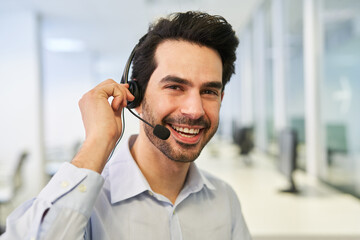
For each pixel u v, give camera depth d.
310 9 2.96
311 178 2.88
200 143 0.74
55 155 6.48
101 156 0.67
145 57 0.76
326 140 2.78
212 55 0.74
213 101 0.75
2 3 4.49
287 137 2.37
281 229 1.59
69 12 4.95
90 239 0.74
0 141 4.85
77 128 8.35
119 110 0.74
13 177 3.36
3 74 4.85
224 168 3.45
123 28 5.95
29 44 4.84
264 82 5.20
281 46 4.12
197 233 0.82
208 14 0.77
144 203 0.78
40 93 5.00
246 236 0.93
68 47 7.77
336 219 1.73
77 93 8.37
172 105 0.72
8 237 0.59
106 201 0.76
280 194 2.29
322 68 2.84
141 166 0.81
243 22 6.14
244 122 7.14
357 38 2.16
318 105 2.93
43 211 0.60
